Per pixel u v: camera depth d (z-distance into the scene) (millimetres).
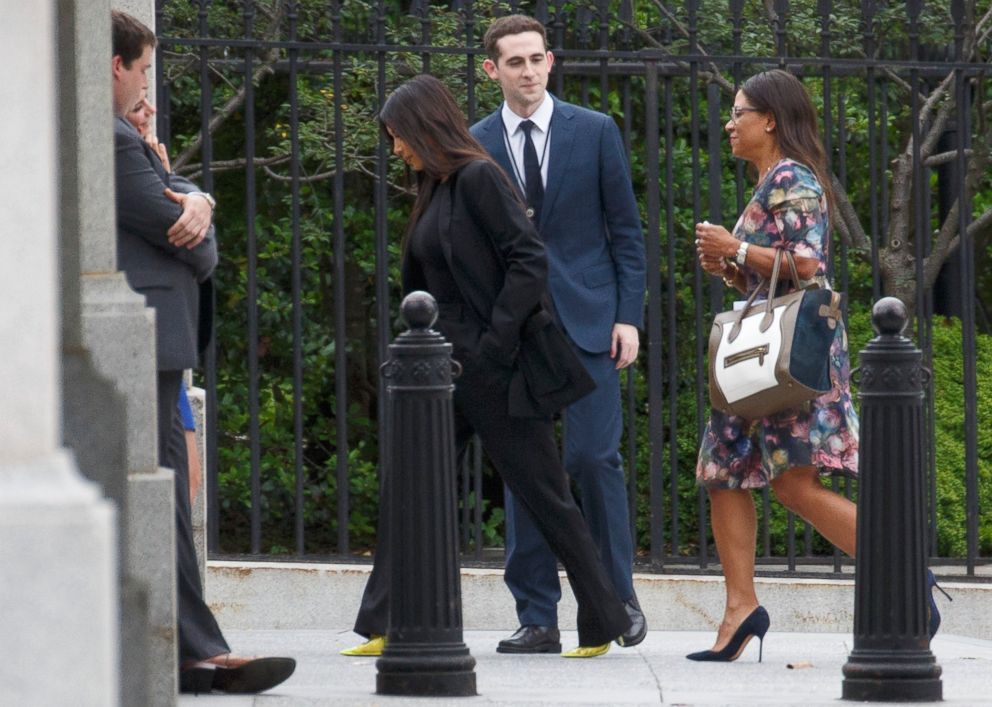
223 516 31875
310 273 31672
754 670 16641
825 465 16484
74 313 9992
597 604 16844
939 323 30344
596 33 30578
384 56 21500
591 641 16969
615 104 30984
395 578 13852
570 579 16891
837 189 22219
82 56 11672
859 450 14094
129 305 11453
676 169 30391
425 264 16688
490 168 16328
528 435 16266
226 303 31672
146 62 14336
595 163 18500
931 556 23281
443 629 13836
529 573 18094
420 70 28703
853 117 31641
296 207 21750
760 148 17219
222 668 13672
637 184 30734
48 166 8375
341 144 21750
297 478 21938
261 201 32156
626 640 17734
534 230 16250
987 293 34906
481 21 29047
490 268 16375
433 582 13805
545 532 16609
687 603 21375
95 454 9945
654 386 22188
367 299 32656
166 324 13570
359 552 32094
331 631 20438
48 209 8375
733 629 17188
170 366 13500
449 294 16578
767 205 16781
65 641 8008
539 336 16078
